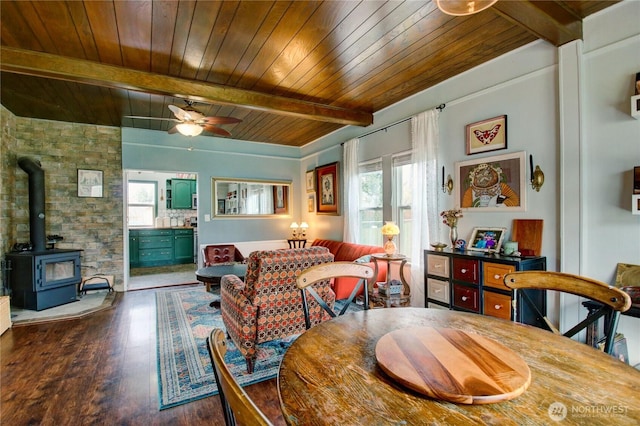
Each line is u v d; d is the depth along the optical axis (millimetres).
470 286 2680
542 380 884
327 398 818
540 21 2117
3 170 4008
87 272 4812
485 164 2994
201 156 5766
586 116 2312
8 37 2383
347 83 3387
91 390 2156
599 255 2250
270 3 2041
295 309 2480
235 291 2549
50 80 3189
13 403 2008
